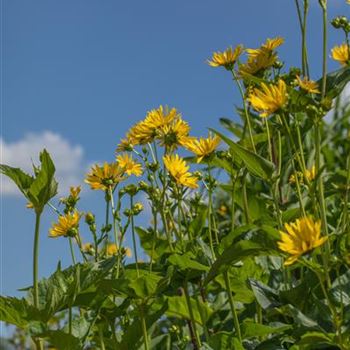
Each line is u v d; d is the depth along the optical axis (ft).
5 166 3.79
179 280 4.45
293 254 3.13
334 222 5.59
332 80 4.37
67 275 4.26
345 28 4.57
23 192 3.82
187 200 5.55
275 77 4.83
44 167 3.76
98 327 4.29
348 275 3.67
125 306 4.23
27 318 3.78
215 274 3.71
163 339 4.96
